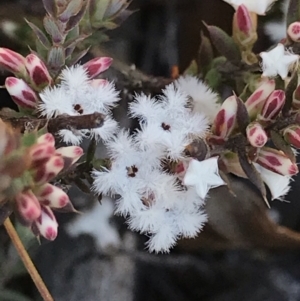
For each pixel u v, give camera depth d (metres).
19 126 0.09
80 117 0.09
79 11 0.09
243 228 0.12
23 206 0.08
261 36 0.12
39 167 0.08
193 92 0.10
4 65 0.09
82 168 0.10
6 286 0.12
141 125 0.10
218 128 0.09
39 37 0.10
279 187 0.10
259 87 0.10
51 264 0.12
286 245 0.12
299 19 0.10
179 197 0.10
